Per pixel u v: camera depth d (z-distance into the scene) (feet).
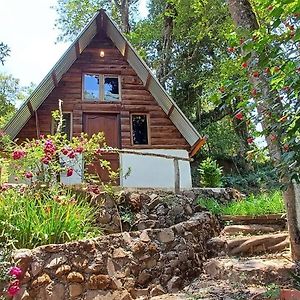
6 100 71.20
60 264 13.19
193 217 21.59
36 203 15.92
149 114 36.04
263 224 22.67
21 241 13.78
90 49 36.73
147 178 33.78
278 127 9.29
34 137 33.42
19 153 18.25
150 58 61.21
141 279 15.19
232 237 20.58
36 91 31.53
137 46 59.57
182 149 35.27
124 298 14.17
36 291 12.36
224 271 16.05
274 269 14.79
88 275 13.69
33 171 18.72
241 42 12.10
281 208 23.39
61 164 21.20
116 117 35.96
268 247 18.74
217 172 35.96
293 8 9.07
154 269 15.80
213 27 49.75
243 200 27.37
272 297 12.17
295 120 8.75
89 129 35.19
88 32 35.32
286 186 9.63
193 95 57.31
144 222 21.97
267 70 10.89
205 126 55.36
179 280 16.29
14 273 11.64
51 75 32.42
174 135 35.65
